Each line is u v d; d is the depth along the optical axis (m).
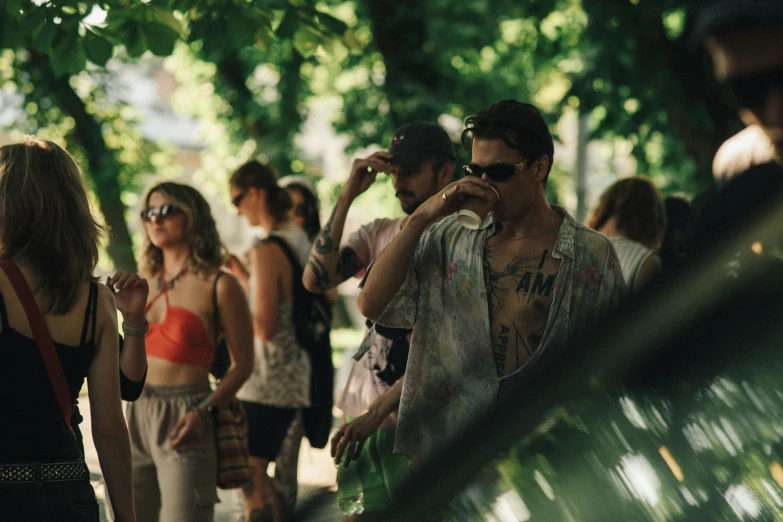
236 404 7.01
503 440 1.58
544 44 19.69
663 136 16.31
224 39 8.38
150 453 6.79
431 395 4.51
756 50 1.51
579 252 4.30
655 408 1.39
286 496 7.56
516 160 4.25
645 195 7.20
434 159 6.19
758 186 1.46
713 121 13.85
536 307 4.33
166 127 60.53
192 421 6.65
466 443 1.64
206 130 29.19
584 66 15.46
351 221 28.28
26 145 4.32
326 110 27.48
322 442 8.20
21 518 3.91
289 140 24.48
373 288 4.55
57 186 4.25
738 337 1.34
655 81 14.39
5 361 3.99
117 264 22.64
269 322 7.98
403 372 5.76
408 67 17.89
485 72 22.03
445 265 4.57
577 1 17.42
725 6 1.49
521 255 4.40
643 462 1.38
